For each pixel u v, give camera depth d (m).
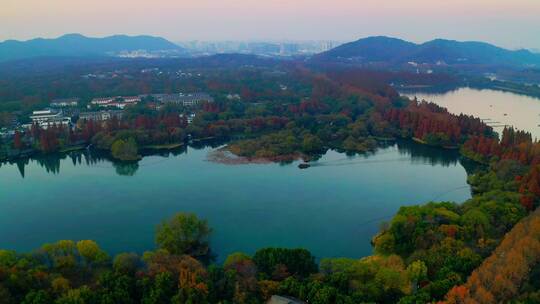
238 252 187.38
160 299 140.12
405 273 150.50
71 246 170.12
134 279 150.75
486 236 185.38
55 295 141.88
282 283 148.38
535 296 127.88
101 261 170.00
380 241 190.00
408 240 190.00
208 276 151.75
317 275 155.12
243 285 145.88
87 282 158.75
